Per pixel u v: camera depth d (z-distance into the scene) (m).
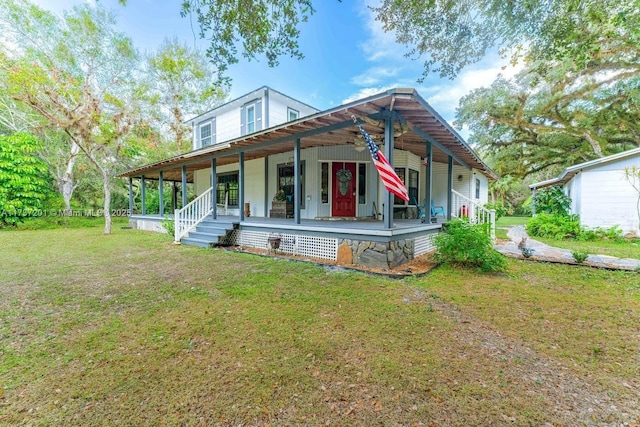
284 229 7.07
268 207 10.74
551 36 6.48
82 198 18.41
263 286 4.37
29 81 9.45
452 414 1.79
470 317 3.27
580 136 16.55
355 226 6.19
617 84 14.48
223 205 12.88
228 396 1.95
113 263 5.97
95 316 3.27
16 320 3.16
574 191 11.52
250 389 2.02
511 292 4.16
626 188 9.30
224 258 6.44
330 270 5.32
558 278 4.87
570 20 6.19
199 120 14.83
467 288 4.33
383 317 3.24
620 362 2.37
